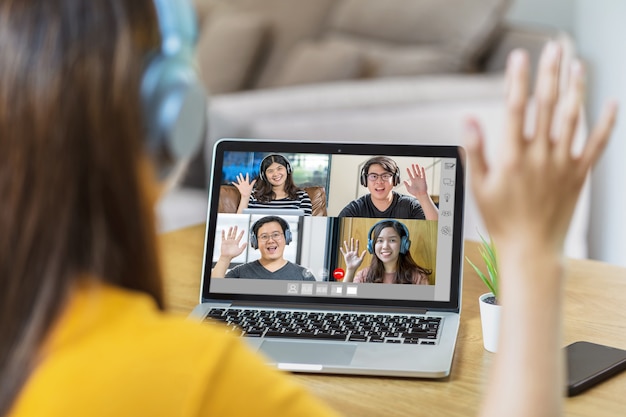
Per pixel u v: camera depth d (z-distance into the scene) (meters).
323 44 3.98
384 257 1.22
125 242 0.51
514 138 0.63
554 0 3.90
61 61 0.48
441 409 0.94
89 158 0.49
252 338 1.11
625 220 3.06
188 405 0.48
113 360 0.48
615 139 3.13
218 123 3.01
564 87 0.63
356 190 1.25
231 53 4.16
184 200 2.98
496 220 0.65
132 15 0.51
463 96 3.13
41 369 0.48
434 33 3.71
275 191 1.26
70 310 0.50
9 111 0.48
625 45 3.13
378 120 3.00
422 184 1.23
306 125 2.99
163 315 0.53
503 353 0.64
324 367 1.03
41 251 0.49
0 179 0.49
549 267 0.64
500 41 3.66
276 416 0.50
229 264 1.25
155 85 0.56
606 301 1.30
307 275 1.23
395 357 1.05
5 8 0.49
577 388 0.97
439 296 1.21
